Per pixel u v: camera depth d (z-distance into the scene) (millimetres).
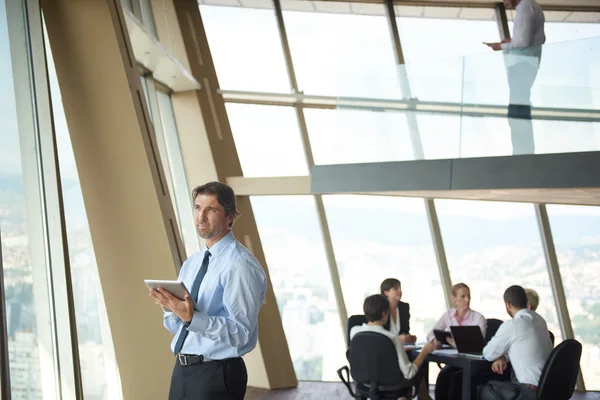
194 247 9461
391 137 8133
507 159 6875
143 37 7156
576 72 6590
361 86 8406
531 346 5637
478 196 8688
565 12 10836
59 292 4832
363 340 5793
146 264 5449
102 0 5484
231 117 10242
